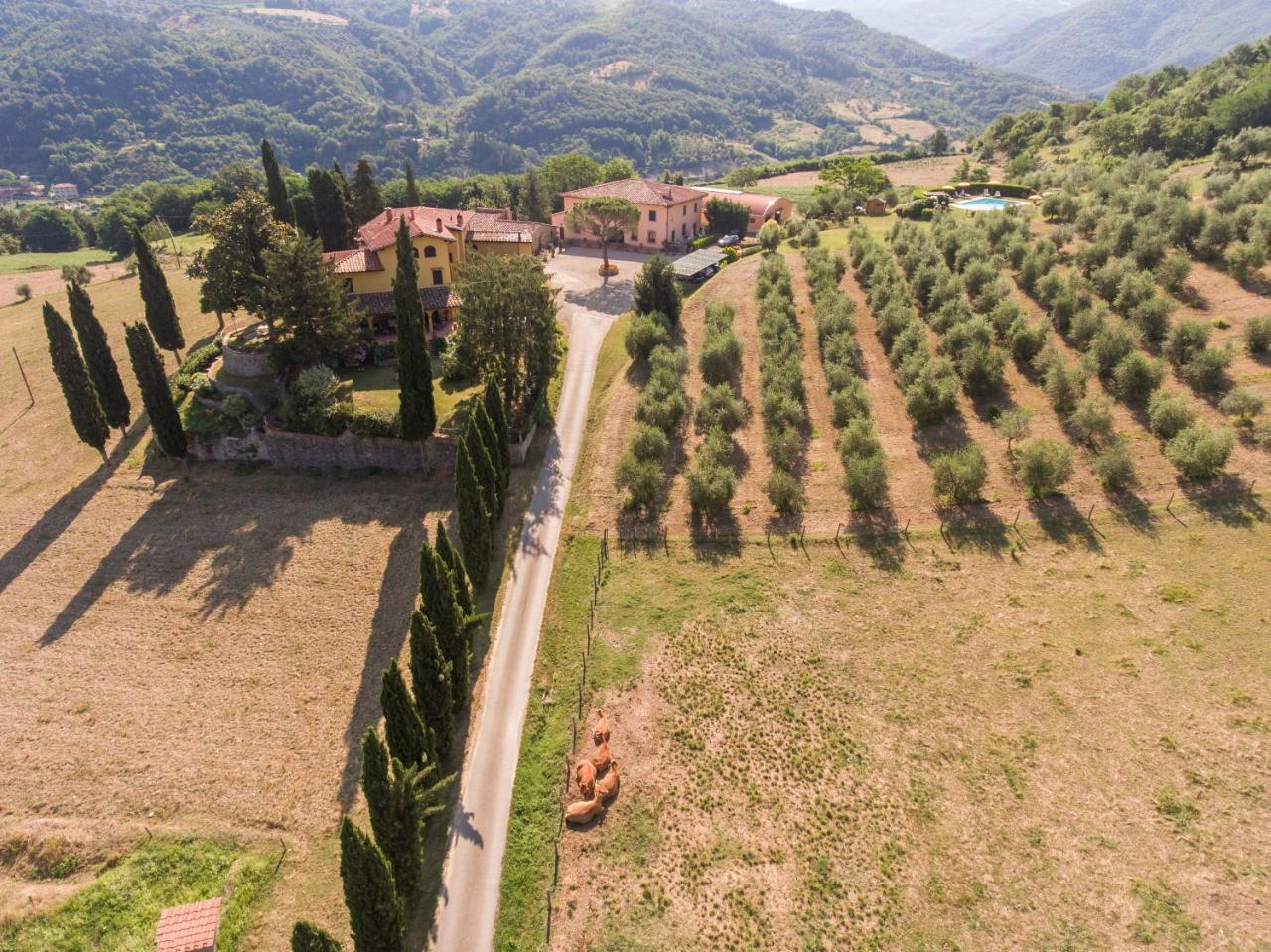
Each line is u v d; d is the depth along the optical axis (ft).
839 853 98.63
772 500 161.27
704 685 124.57
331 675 135.95
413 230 235.81
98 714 130.11
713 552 154.10
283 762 120.26
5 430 217.97
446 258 245.24
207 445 199.21
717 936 90.63
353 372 216.74
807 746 113.19
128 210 461.78
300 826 110.63
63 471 199.21
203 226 224.74
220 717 128.77
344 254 244.83
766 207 376.68
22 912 100.73
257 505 182.91
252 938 96.53
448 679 112.68
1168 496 147.43
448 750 115.14
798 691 122.11
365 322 229.04
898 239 277.03
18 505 185.88
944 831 100.12
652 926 92.27
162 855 107.14
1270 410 157.79
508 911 96.17
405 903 93.61
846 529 155.53
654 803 106.63
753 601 141.08
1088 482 154.81
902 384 193.98
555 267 327.67
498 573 154.71
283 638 144.36
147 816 112.88
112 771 119.85
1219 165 315.37
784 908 92.94
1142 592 130.82
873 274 244.83
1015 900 91.66
